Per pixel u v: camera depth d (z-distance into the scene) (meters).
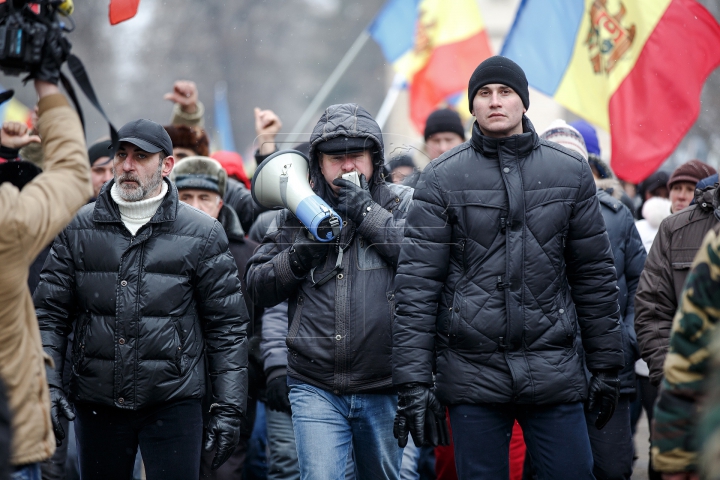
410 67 25.27
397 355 10.96
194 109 19.81
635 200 22.59
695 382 7.29
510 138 10.85
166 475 11.31
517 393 10.62
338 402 11.77
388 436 11.98
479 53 24.09
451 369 10.93
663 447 7.45
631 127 18.78
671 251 11.51
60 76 8.09
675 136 18.56
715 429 5.98
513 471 14.42
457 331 10.84
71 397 11.43
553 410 10.84
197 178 14.10
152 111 73.38
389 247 11.60
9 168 13.24
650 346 11.52
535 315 10.73
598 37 19.30
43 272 11.53
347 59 26.92
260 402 15.66
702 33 18.56
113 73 69.31
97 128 42.12
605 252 11.08
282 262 11.88
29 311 8.17
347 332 11.64
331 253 11.86
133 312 11.20
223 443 11.48
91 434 11.47
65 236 11.43
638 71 18.78
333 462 11.59
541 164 10.91
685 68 18.58
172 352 11.27
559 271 10.89
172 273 11.37
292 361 11.95
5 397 5.78
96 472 11.55
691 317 7.32
